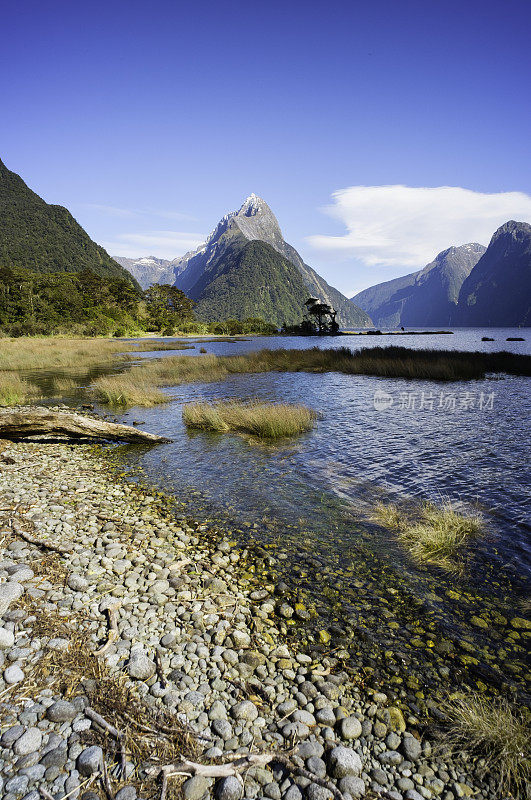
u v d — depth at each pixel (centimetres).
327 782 224
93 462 890
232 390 1767
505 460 824
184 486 730
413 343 5841
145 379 2034
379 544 518
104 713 262
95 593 399
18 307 8888
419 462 821
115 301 11675
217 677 301
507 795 229
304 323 10406
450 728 270
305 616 384
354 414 1275
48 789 215
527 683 311
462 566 466
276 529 561
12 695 272
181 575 446
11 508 606
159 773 225
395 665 327
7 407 1367
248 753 242
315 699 289
